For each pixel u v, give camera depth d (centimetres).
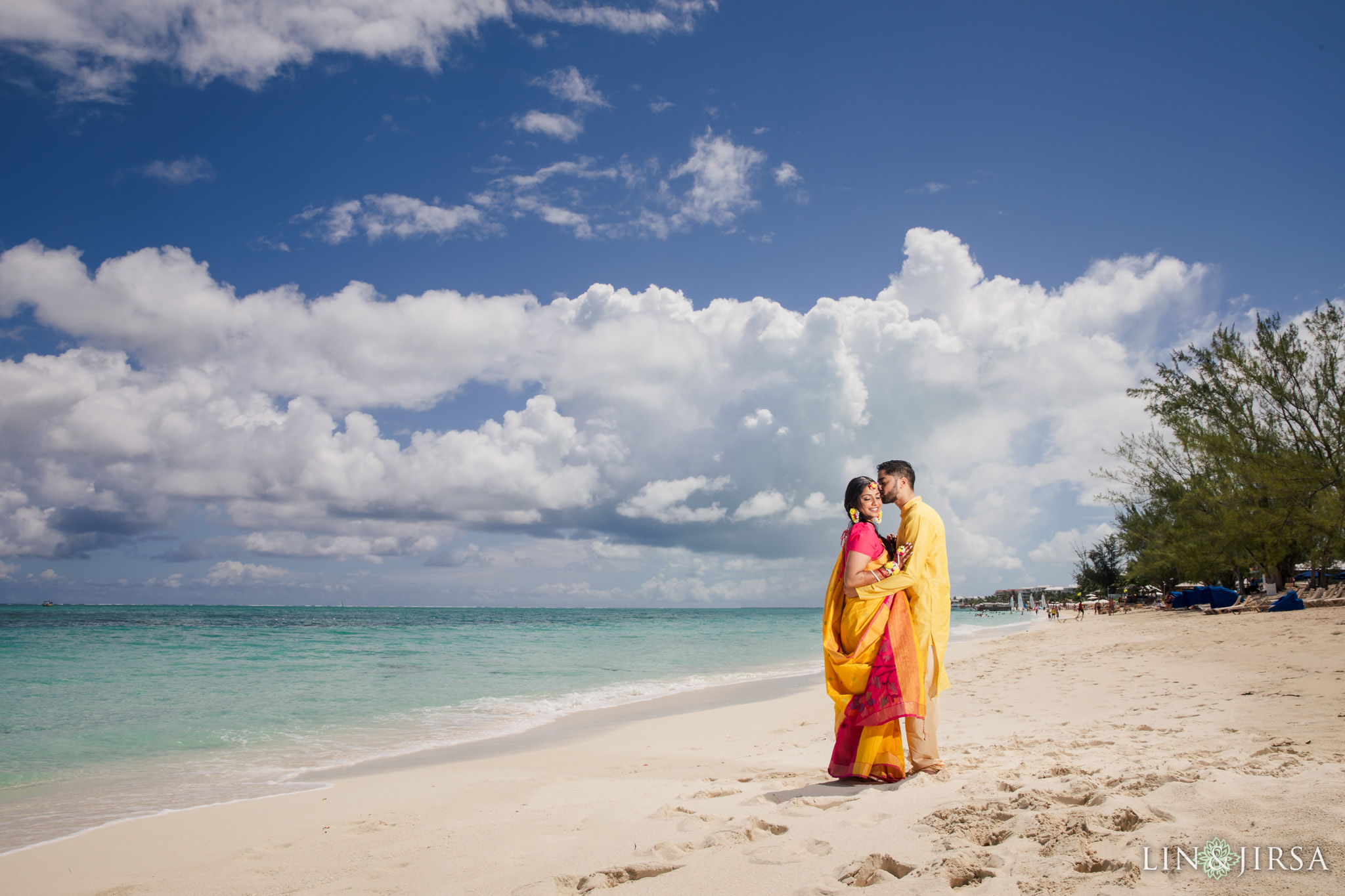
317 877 390
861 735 428
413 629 5503
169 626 5741
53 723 1145
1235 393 2822
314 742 970
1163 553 3934
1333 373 2512
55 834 544
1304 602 2467
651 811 450
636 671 2108
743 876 280
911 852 286
